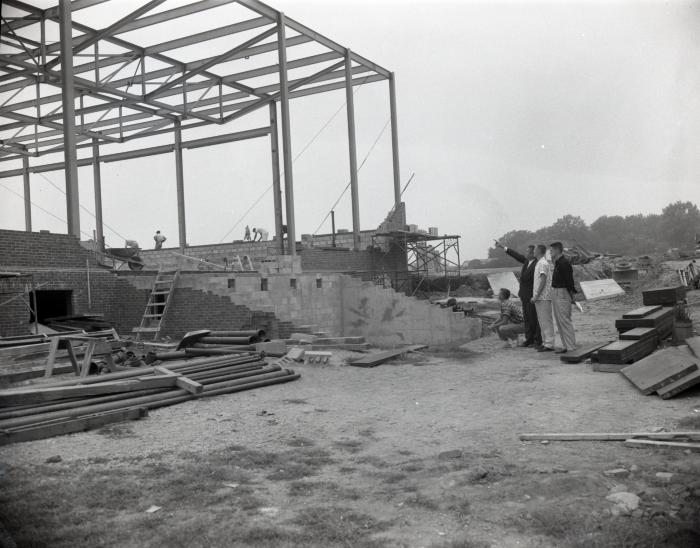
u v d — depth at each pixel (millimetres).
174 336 15273
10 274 12906
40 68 23203
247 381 9438
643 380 7754
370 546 3617
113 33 23188
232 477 5047
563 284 11219
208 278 15086
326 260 25984
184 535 3811
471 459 5395
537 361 10898
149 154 33656
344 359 12133
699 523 3705
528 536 3684
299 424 7035
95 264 16016
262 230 30781
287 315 15641
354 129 27844
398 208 28734
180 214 32281
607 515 3867
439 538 3711
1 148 34594
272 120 30203
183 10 21969
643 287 22156
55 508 4363
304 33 24453
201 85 29688
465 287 29625
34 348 10906
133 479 5008
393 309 16375
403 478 4953
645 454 5238
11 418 6762
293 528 3936
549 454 5426
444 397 8367
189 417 7426
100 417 6949
